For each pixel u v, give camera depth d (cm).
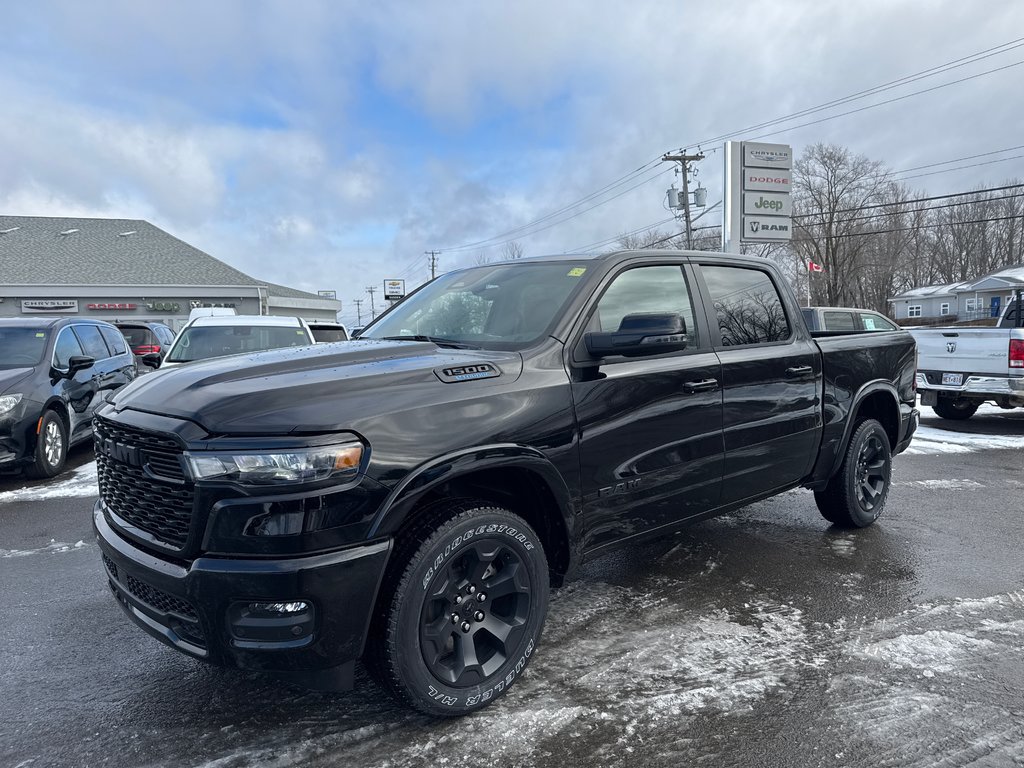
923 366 997
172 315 3048
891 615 344
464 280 388
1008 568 410
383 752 238
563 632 329
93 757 238
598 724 253
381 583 234
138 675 295
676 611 351
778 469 400
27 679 292
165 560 233
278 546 215
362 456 226
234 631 219
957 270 6197
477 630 259
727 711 260
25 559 448
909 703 264
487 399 261
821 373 425
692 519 355
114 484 268
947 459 752
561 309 308
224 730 253
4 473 743
